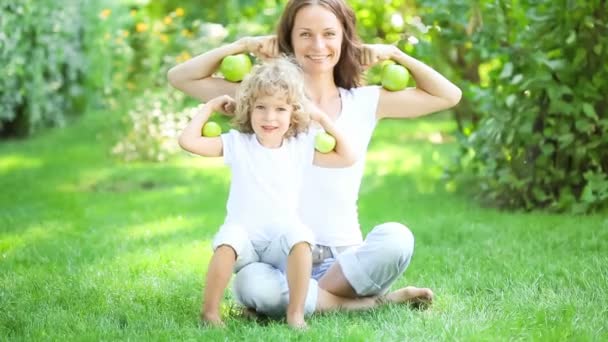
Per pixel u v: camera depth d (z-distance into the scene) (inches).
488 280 156.6
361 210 241.6
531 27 224.1
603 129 218.5
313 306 134.9
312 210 137.3
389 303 140.0
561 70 220.8
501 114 232.7
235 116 135.3
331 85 143.3
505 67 223.9
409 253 134.8
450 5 234.7
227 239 128.6
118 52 459.8
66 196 273.7
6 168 337.1
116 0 479.5
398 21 249.0
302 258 127.5
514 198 235.9
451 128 437.1
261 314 137.0
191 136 132.4
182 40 441.7
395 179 293.9
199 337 123.8
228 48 145.0
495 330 125.6
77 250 193.5
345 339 121.0
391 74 142.3
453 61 331.6
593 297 143.6
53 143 406.6
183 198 268.5
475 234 199.6
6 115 395.5
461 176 281.4
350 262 134.6
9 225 227.3
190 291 156.1
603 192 217.6
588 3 216.2
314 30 137.3
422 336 123.6
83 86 469.7
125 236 211.2
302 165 134.5
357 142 140.3
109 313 142.0
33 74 407.5
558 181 229.5
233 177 134.1
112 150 357.4
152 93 380.2
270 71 131.3
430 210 237.9
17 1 374.3
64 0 426.3
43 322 135.3
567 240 188.1
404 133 424.8
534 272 160.9
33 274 171.2
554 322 129.5
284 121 131.7
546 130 224.5
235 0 422.9
